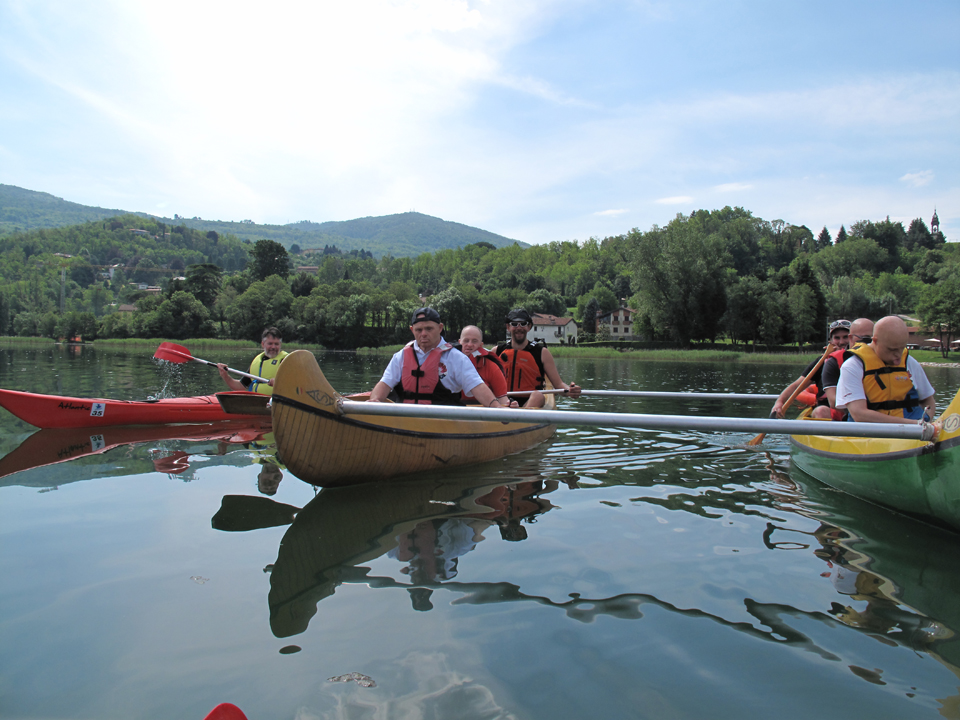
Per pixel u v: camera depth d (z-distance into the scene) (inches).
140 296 3609.7
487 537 122.2
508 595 95.9
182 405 263.7
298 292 3105.3
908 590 99.0
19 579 100.3
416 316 171.9
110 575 102.2
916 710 68.1
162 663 76.0
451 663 76.7
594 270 4709.6
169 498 148.7
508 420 138.3
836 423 124.6
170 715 66.2
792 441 195.6
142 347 1835.6
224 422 268.8
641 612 90.7
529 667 76.0
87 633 83.3
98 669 74.7
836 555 114.1
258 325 2454.5
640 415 133.6
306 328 2379.4
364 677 73.5
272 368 282.8
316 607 91.1
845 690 71.8
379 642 81.5
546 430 238.8
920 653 80.0
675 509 142.6
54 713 66.6
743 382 639.1
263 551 113.9
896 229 4158.5
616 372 824.9
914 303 2920.8
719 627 86.5
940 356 1556.3
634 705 68.8
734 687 72.3
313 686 71.5
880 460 139.9
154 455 199.6
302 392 145.7
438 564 108.2
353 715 66.3
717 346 1829.5
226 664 76.1
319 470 152.9
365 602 93.0
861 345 150.1
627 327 3218.5
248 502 146.2
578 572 105.0
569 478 172.7
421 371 173.9
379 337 2377.0
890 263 3905.0
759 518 136.2
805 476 177.0
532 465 189.9
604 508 142.9
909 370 146.6
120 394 390.0
